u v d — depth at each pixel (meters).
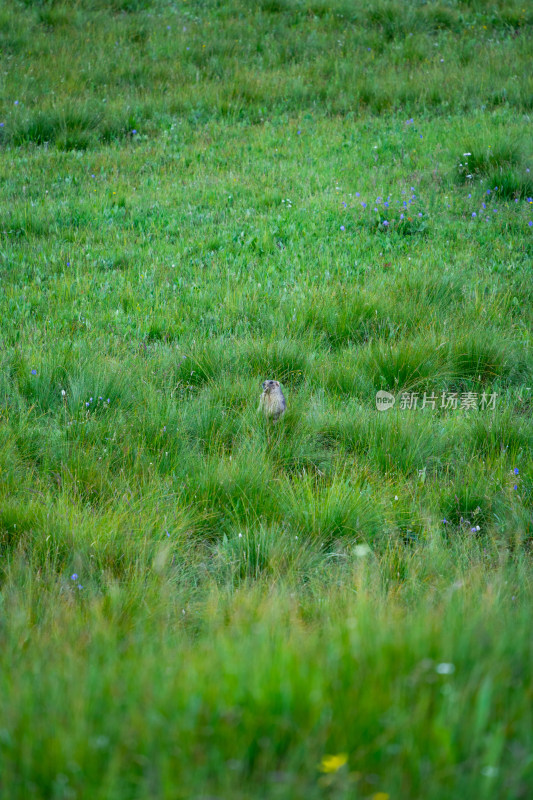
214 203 35.81
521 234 31.70
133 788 6.91
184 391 21.95
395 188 36.12
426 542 16.33
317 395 21.41
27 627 12.21
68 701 8.02
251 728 7.32
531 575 14.59
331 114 47.91
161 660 9.51
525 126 41.78
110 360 22.34
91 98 47.75
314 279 27.66
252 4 63.16
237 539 15.73
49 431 19.52
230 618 12.23
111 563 14.98
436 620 9.66
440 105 47.38
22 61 51.69
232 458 18.39
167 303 26.64
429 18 60.16
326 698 7.62
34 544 15.29
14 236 32.44
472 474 18.03
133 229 33.56
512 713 7.47
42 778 7.07
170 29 58.75
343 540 16.05
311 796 6.73
